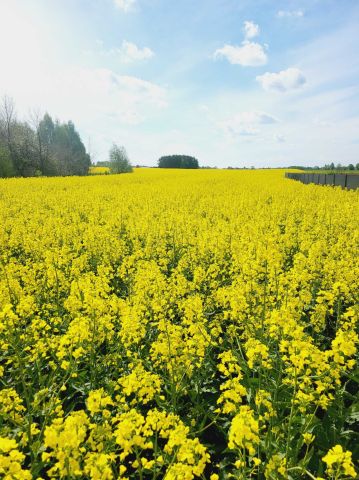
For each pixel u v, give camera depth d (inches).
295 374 129.5
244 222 503.2
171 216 538.0
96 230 448.8
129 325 178.1
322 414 162.6
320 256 310.8
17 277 300.0
